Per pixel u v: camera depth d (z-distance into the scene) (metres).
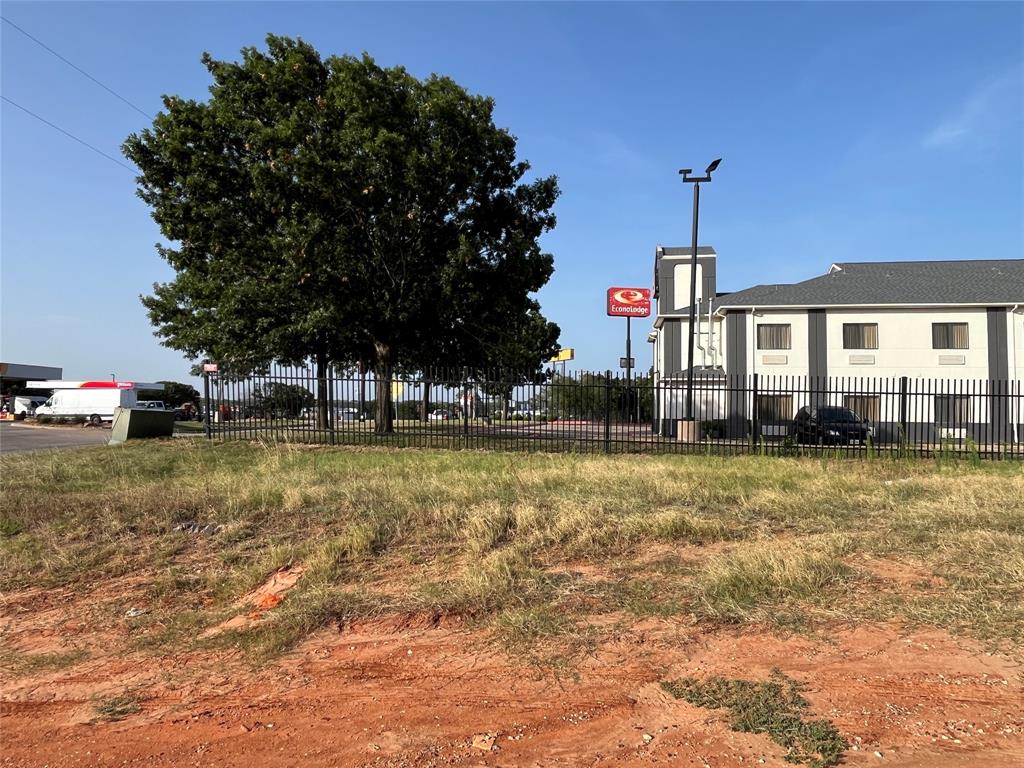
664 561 5.73
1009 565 5.15
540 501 7.66
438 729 3.31
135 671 4.17
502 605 4.87
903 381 15.02
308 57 19.23
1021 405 24.83
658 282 36.94
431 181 17.88
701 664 3.94
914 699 3.45
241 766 3.03
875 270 30.53
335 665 4.12
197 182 18.08
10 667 4.28
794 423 17.83
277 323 20.11
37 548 6.58
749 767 2.91
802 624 4.39
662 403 25.88
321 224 16.84
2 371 64.31
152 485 9.13
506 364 22.28
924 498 8.07
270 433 16.58
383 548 6.34
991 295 26.12
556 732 3.25
